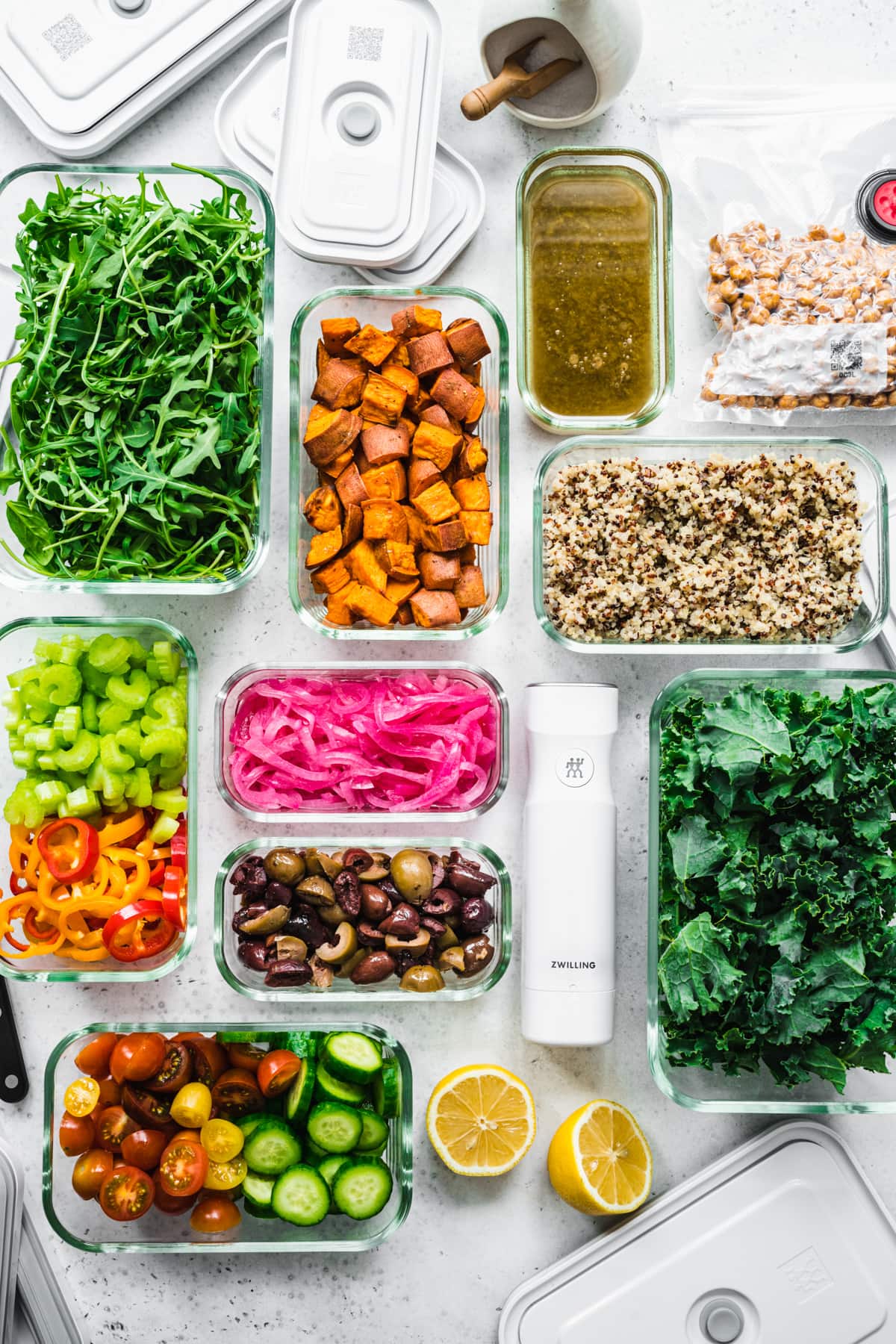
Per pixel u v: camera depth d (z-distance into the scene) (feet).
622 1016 4.66
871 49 4.77
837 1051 4.27
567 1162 4.29
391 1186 4.28
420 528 4.29
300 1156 4.30
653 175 4.62
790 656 4.72
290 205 4.22
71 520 4.10
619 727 4.71
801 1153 4.59
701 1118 4.67
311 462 4.38
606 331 4.55
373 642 4.73
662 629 4.41
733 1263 4.53
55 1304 4.49
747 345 4.50
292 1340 4.60
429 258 4.58
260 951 4.25
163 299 4.17
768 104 4.73
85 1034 4.38
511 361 4.73
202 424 4.12
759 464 4.42
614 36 4.09
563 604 4.40
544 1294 4.53
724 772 4.12
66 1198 4.43
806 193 4.68
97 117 4.45
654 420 4.76
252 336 4.26
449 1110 4.39
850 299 4.48
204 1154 4.17
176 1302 4.61
